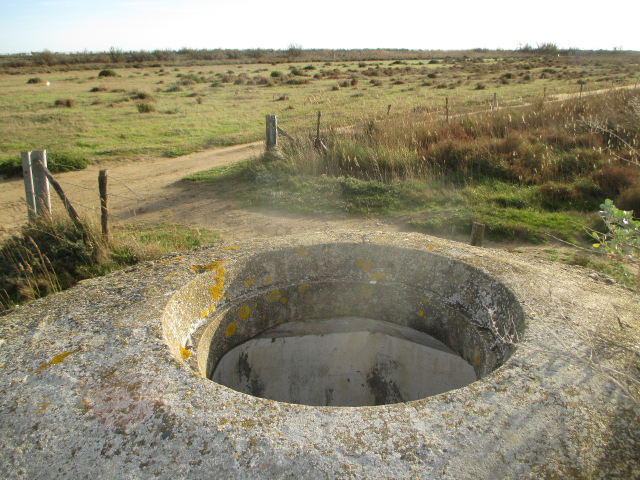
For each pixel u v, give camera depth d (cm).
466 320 234
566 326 182
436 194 715
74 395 146
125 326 184
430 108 1328
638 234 268
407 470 118
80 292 220
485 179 768
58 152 1191
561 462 121
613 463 121
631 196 608
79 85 2916
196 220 711
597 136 869
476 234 432
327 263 275
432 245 271
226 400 143
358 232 298
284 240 281
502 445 126
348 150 880
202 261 251
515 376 153
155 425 133
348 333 289
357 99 1903
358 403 309
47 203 573
